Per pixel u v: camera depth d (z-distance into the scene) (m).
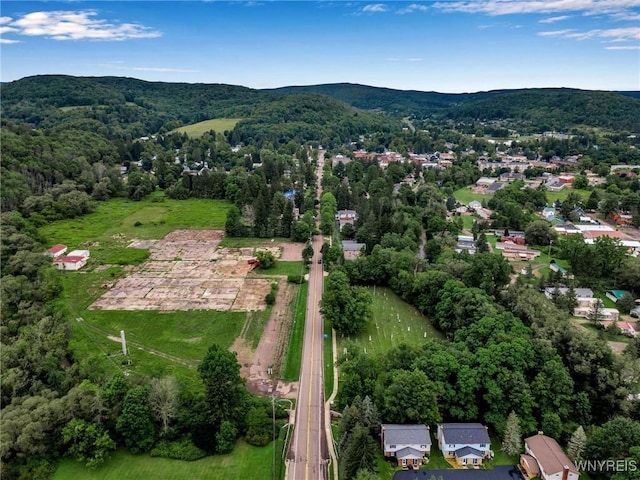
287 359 89.19
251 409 70.56
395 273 121.00
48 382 76.94
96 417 65.94
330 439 68.19
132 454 65.44
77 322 102.12
